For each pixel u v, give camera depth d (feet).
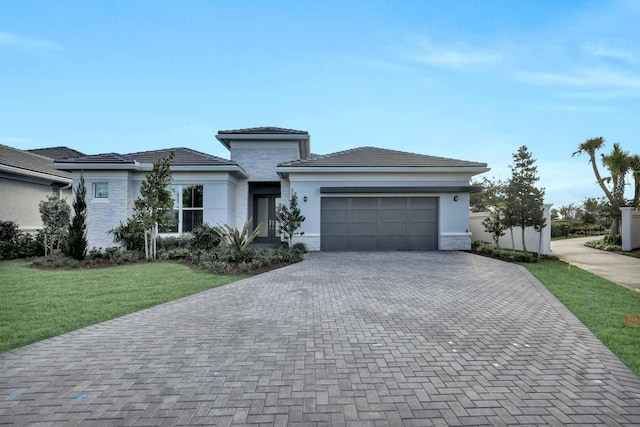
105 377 11.13
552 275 30.55
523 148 42.93
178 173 48.78
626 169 61.41
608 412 9.22
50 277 28.19
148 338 14.70
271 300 21.27
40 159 62.18
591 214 97.40
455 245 49.90
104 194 47.21
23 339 14.47
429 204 50.75
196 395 10.00
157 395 9.98
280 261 37.01
